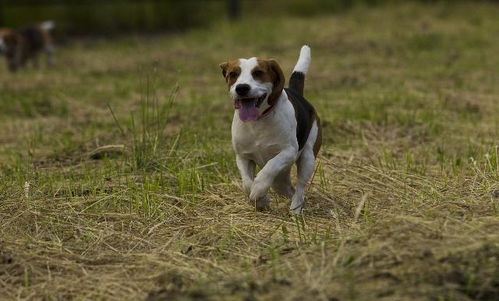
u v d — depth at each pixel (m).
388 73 19.36
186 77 19.95
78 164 11.90
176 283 7.07
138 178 10.65
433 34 24.66
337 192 10.03
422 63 20.66
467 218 8.12
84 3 32.09
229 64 8.91
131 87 18.61
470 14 27.58
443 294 6.37
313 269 6.99
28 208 9.28
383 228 7.74
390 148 12.36
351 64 20.92
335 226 8.63
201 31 28.58
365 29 26.06
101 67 22.52
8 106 17.03
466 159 11.21
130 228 8.85
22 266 7.71
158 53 24.48
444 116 14.27
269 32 26.44
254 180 8.92
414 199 9.23
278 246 7.93
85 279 7.44
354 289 6.50
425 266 6.75
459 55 21.58
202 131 13.28
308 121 9.52
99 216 9.17
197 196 9.79
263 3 33.41
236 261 7.70
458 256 6.90
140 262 7.76
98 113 15.98
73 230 8.78
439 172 10.67
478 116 14.34
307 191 10.10
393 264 6.86
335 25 27.00
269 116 8.80
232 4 30.28
